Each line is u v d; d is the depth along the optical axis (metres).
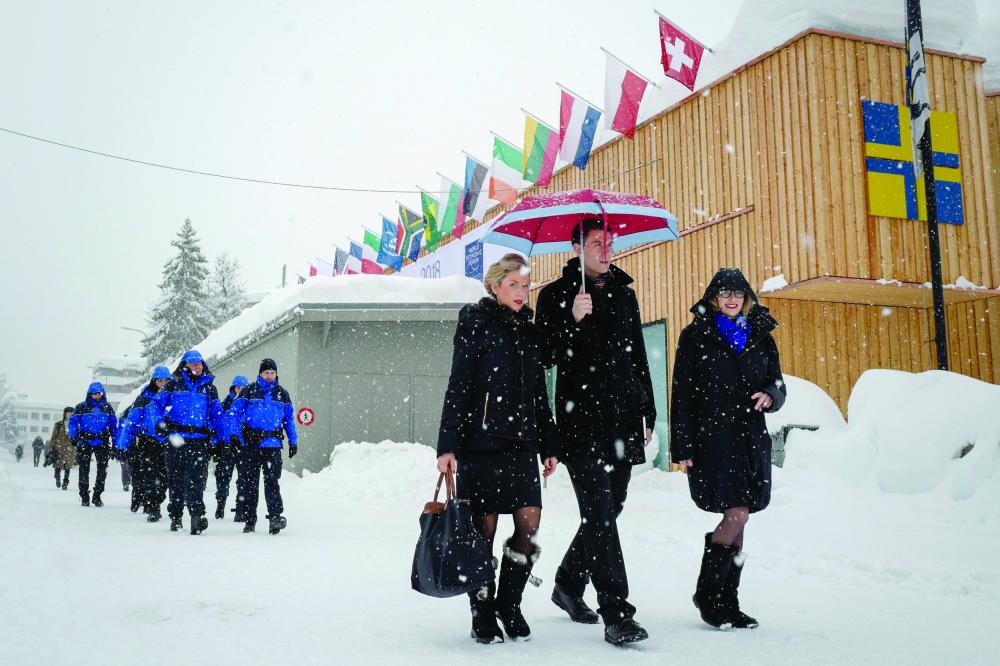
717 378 3.78
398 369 17.08
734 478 3.66
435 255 27.00
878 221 13.51
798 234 13.40
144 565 5.29
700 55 15.08
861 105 13.67
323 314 16.00
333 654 2.98
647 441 3.83
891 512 8.03
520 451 3.49
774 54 14.08
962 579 4.93
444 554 3.20
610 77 15.85
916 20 12.44
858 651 3.13
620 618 3.25
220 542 6.89
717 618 3.59
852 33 13.77
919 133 12.38
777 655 3.05
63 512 9.89
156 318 53.81
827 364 14.39
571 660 2.94
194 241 54.88
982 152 14.55
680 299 15.81
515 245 4.70
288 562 5.59
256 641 3.17
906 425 9.22
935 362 15.23
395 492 13.21
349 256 30.92
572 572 3.81
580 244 3.92
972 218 14.29
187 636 3.23
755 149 14.34
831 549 6.16
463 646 3.18
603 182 18.39
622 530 7.95
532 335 3.66
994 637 3.42
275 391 8.12
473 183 20.81
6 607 3.65
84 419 11.86
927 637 3.41
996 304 14.66
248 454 7.93
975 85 14.70
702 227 15.38
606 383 3.67
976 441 8.59
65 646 3.00
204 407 8.16
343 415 16.66
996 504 7.79
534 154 18.25
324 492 13.80
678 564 5.82
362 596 4.28
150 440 9.36
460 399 3.48
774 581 5.07
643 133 17.17
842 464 9.44
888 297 14.27
